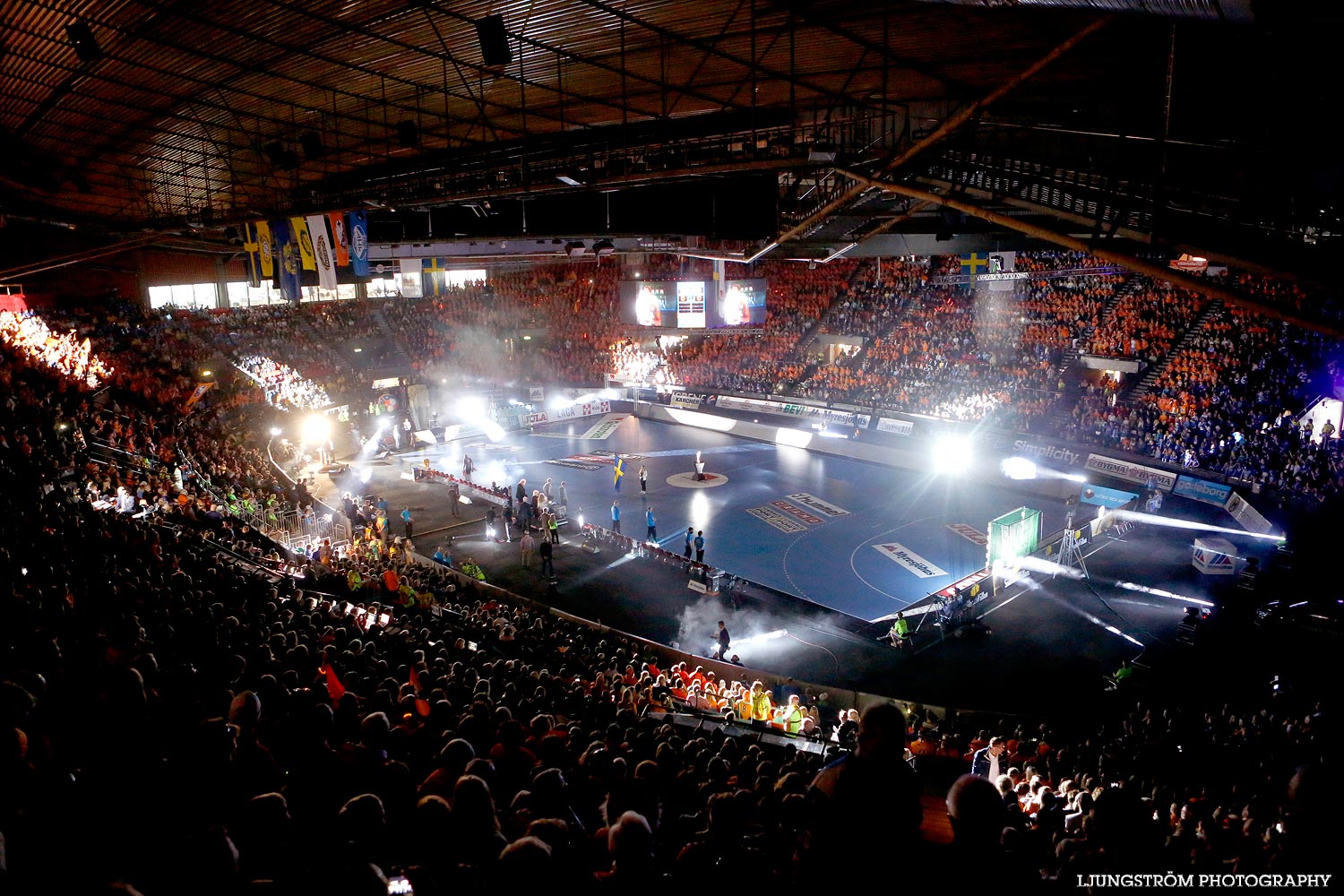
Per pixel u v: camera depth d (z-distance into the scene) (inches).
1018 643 909.8
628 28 655.8
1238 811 409.7
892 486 1520.7
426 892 152.6
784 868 223.6
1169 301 1504.7
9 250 1562.5
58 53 748.0
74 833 187.2
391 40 693.3
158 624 467.8
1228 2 255.8
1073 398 1530.5
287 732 289.4
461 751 253.6
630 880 166.2
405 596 904.3
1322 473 1119.6
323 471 1701.5
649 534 1230.9
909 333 1861.5
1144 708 754.2
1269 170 457.4
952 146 693.3
